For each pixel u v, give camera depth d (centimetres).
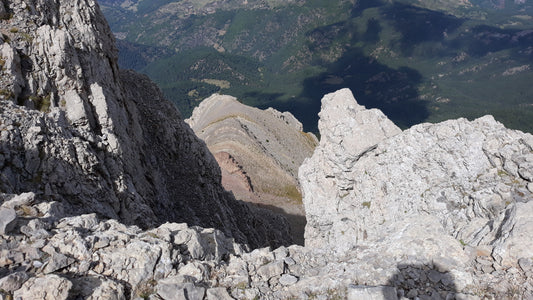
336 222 3322
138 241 1450
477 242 1650
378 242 1652
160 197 4062
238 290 1393
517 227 1466
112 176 2838
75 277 1264
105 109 3105
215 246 1623
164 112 5294
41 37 2853
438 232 1577
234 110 18738
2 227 1323
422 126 2927
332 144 3250
